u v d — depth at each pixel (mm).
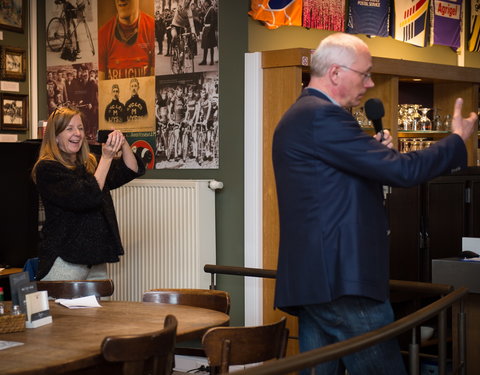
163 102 6066
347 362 2904
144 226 5941
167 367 2850
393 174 2680
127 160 4734
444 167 2789
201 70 5820
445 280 4145
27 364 2627
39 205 5656
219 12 5699
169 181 5781
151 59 6117
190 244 5695
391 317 2896
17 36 6574
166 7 6004
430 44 7141
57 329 3244
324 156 2764
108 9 6371
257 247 5523
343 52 2865
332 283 2750
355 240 2756
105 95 6426
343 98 2916
